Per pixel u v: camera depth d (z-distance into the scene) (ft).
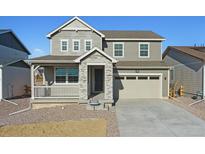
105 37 69.05
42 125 35.73
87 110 47.19
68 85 59.41
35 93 53.78
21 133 31.24
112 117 40.55
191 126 33.81
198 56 64.59
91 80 66.80
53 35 66.49
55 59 56.29
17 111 49.93
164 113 43.62
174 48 81.30
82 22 66.28
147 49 70.23
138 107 50.19
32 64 54.34
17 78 78.13
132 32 78.07
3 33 79.71
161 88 64.95
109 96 52.80
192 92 67.92
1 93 66.23
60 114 44.24
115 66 63.52
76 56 63.93
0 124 36.99
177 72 79.77
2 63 79.20
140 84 65.36
